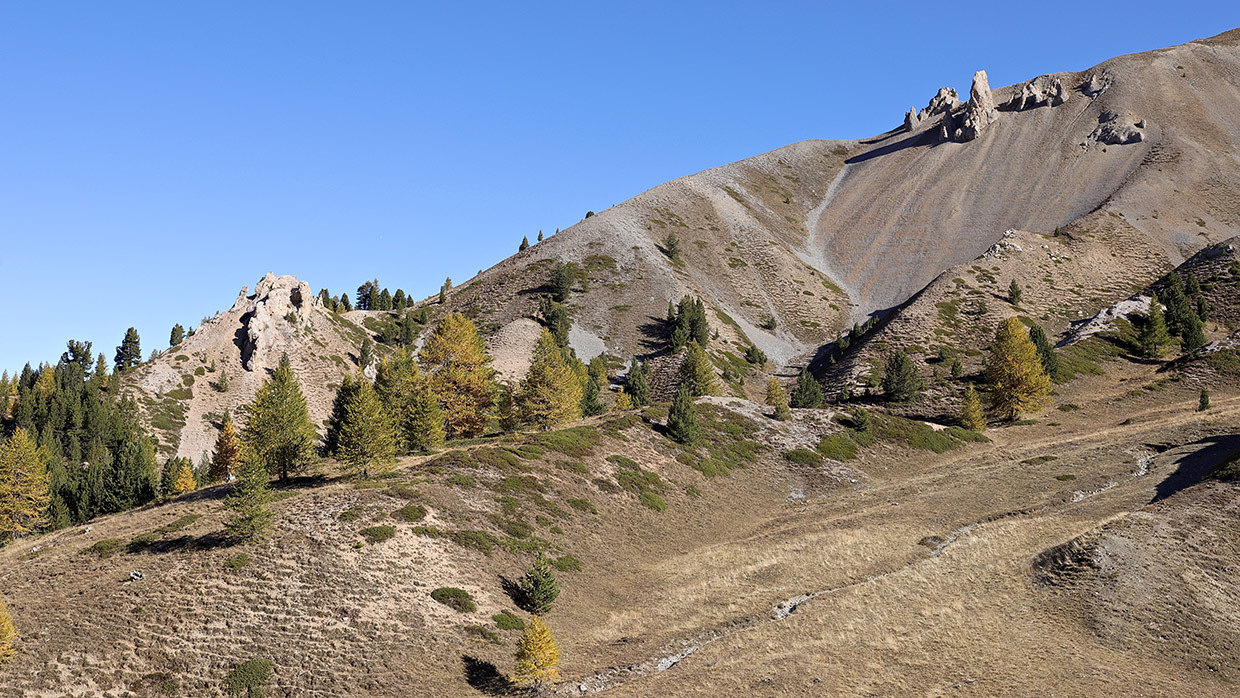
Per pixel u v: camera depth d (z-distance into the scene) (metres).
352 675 35.09
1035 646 36.84
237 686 33.34
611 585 49.66
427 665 36.72
